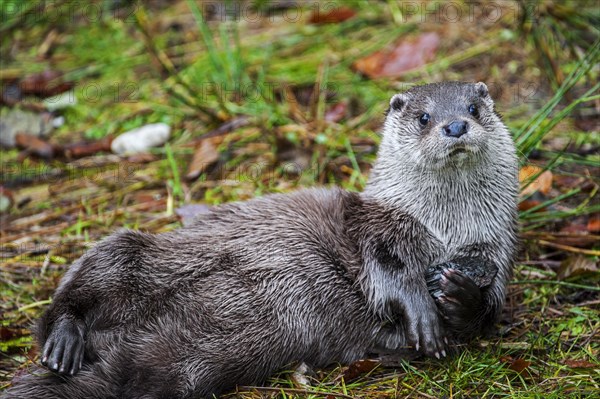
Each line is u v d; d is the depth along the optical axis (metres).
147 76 13.72
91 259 7.77
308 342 7.91
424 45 13.60
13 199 11.20
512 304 8.94
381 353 8.14
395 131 8.59
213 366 7.50
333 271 8.02
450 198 8.21
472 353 8.05
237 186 11.17
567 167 11.24
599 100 12.20
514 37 13.53
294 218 8.21
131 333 7.54
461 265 8.11
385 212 8.34
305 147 11.62
